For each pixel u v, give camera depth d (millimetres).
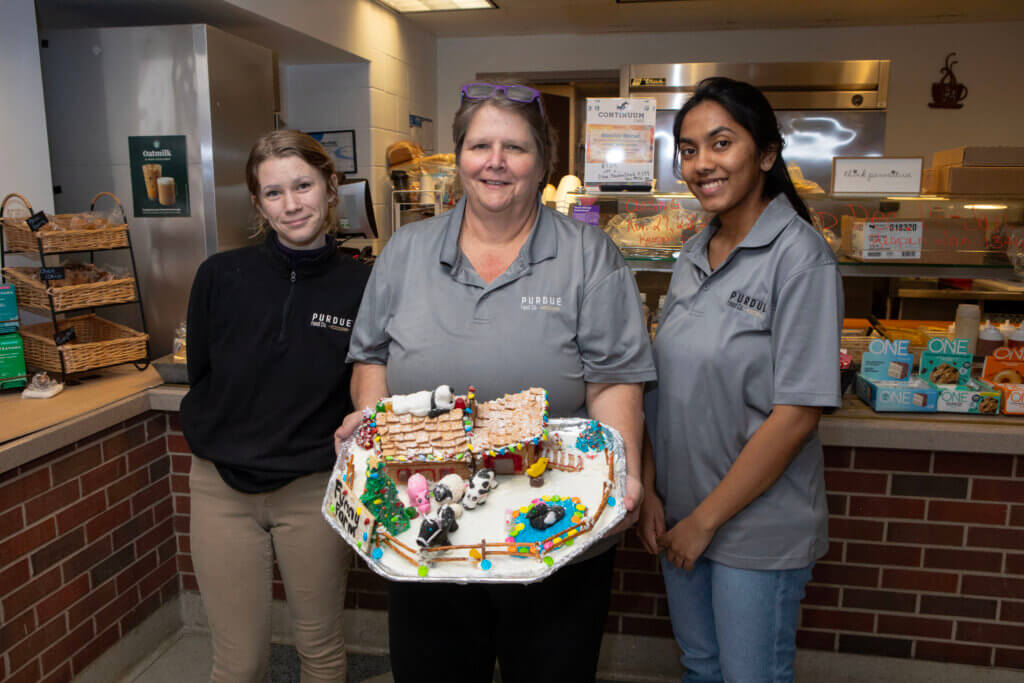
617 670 2168
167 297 2695
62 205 2732
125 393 2107
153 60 2566
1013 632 1955
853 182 2045
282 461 1515
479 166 1174
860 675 2041
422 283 1306
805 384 1260
